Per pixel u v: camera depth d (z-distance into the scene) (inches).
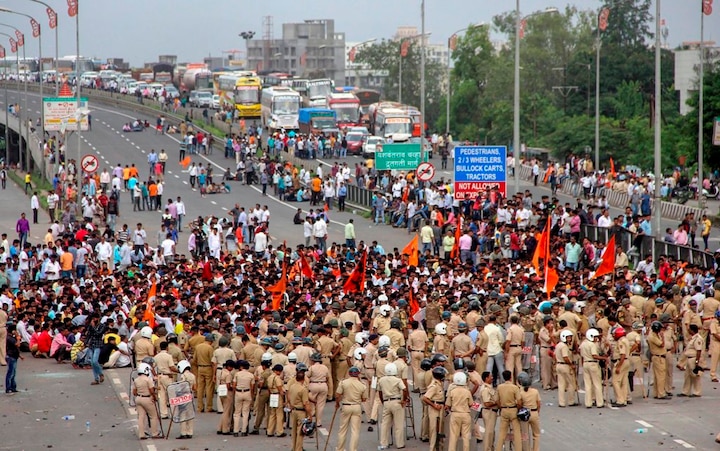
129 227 3922.2
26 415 1786.4
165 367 1716.3
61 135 6058.1
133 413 1793.8
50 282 2709.2
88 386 1988.2
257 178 5137.8
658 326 1825.8
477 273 2465.6
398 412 1541.6
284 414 1664.6
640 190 4035.4
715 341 1958.7
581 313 1884.8
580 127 6195.9
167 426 1715.1
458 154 3459.6
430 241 3319.4
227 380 1641.2
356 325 1892.2
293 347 1720.0
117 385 1991.9
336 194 4542.3
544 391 1891.0
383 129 6122.1
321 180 4566.9
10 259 2886.3
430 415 1507.1
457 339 1753.2
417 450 1540.4
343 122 6904.5
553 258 2613.2
